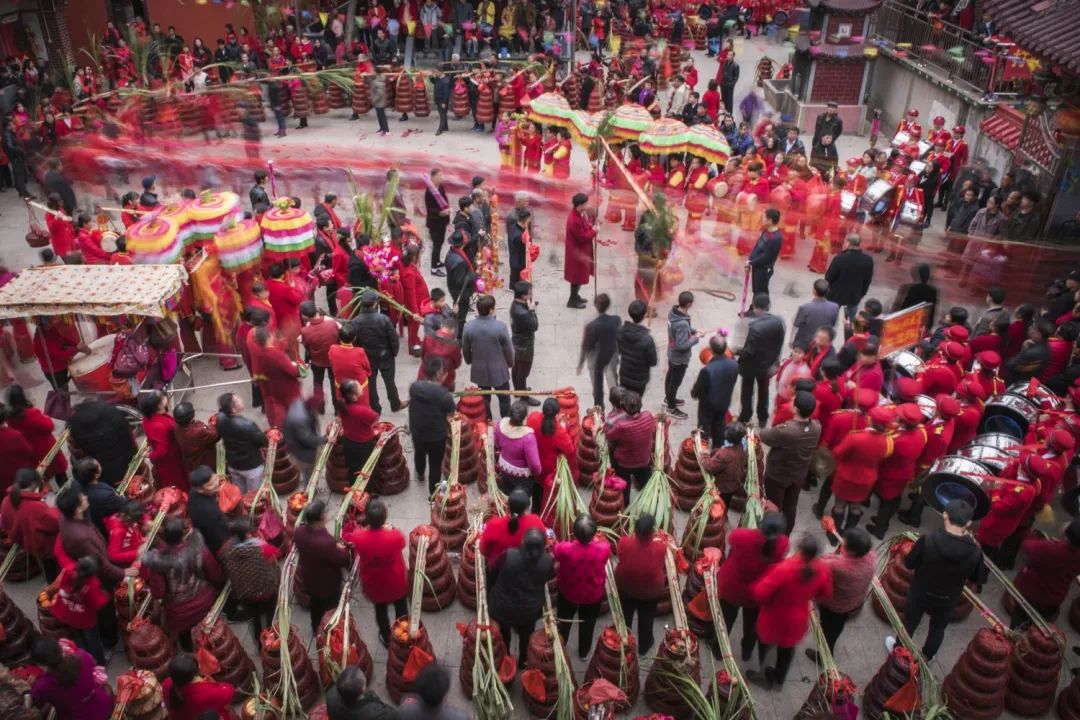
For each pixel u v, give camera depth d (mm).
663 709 6770
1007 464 8109
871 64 21578
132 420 9461
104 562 6887
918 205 14875
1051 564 7258
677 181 15305
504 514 7469
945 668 7418
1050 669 6805
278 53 23547
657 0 29734
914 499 8938
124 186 18359
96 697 6062
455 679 7246
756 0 30625
